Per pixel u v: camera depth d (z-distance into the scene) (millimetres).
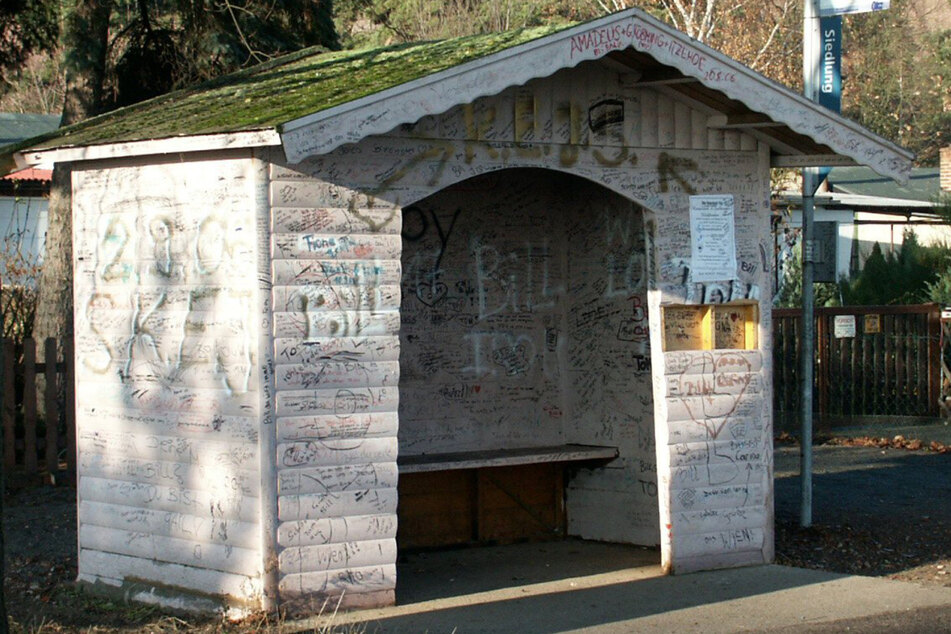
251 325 6254
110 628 6266
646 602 6746
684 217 7457
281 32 13422
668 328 7504
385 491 6508
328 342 6352
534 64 6305
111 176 6855
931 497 10188
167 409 6633
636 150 7312
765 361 7688
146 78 13281
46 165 7117
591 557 8062
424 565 7879
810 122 7051
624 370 8336
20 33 12188
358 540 6449
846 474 11383
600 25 6414
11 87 12906
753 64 26938
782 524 8992
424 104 6066
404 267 8164
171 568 6633
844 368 14664
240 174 6273
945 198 20750
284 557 6270
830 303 18641
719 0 29219
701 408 7461
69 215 11578
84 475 7039
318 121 5824
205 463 6469
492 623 6293
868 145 7195
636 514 8320
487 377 8453
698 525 7461
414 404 8172
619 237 8320
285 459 6262
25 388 10023
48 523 8789
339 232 6383
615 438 8438
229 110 6914
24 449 10141
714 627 6211
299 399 6285
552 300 8711
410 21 29312
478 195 8438
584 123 7137
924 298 17625
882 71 41344
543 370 8688
